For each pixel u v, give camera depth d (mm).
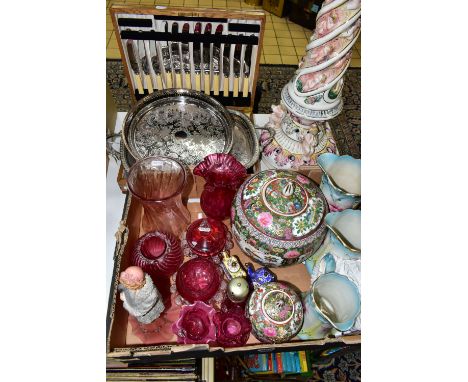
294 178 804
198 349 672
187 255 885
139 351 675
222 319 748
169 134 935
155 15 940
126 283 606
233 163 821
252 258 817
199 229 826
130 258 805
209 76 1091
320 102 902
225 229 893
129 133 924
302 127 985
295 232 745
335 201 826
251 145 999
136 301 646
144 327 771
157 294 681
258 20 951
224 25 973
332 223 750
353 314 686
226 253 814
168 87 1126
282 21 2412
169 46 1021
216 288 788
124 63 1035
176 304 816
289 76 2061
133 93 1122
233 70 1080
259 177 803
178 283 788
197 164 871
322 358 1231
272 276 827
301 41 2297
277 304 715
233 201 809
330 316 684
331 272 763
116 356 670
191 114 965
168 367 846
